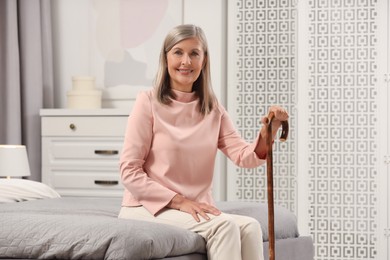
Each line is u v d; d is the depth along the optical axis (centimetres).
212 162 302
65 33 614
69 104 581
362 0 548
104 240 247
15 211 336
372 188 547
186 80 299
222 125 313
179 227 276
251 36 566
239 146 309
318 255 554
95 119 553
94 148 554
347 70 550
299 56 555
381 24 545
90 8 610
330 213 553
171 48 300
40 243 254
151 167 296
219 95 567
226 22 577
